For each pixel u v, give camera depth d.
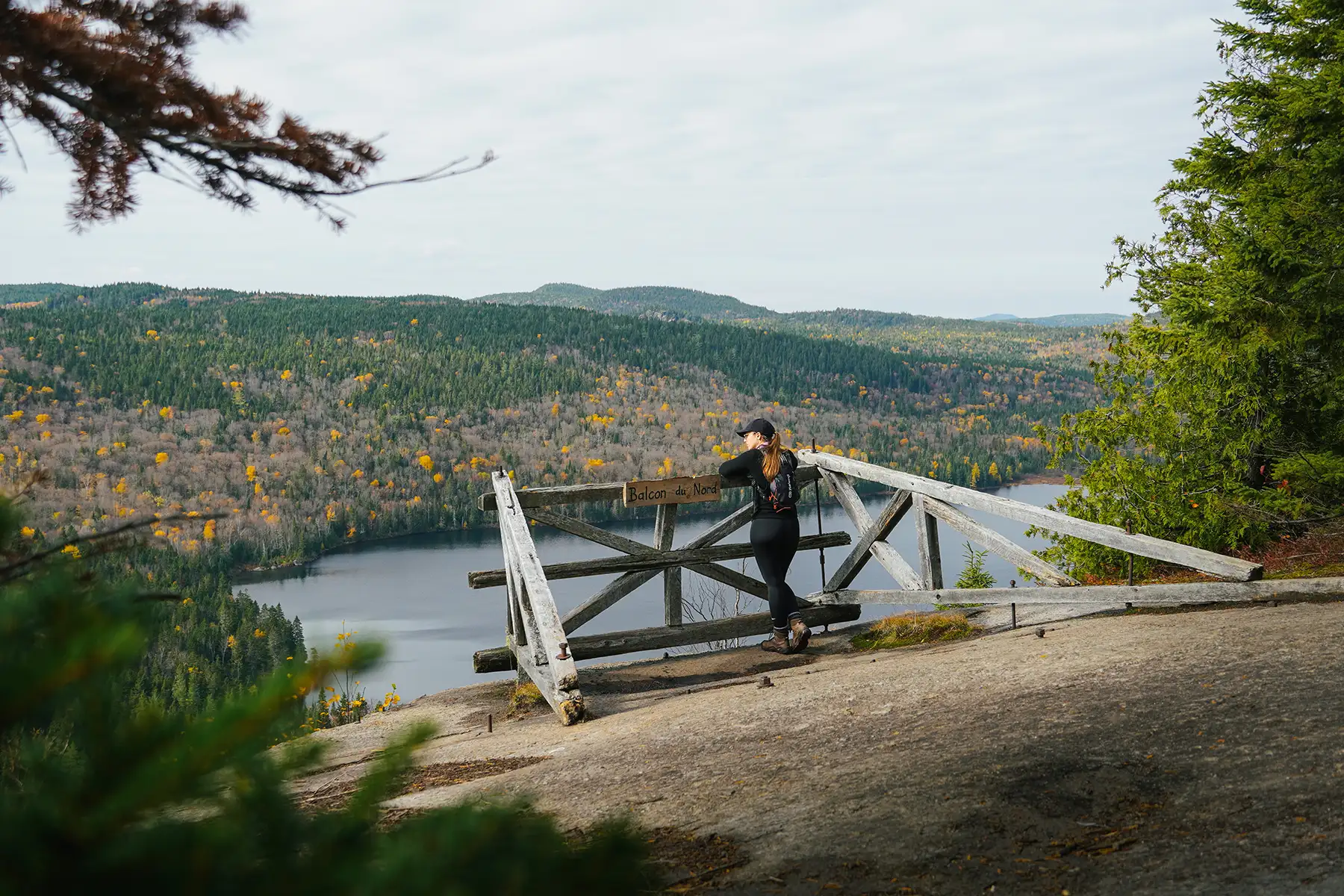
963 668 5.11
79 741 0.80
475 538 182.75
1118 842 2.50
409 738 1.04
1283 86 10.22
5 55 2.49
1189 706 3.62
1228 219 11.15
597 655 7.51
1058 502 11.62
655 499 7.76
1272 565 8.04
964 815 2.85
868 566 101.88
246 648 77.62
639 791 3.75
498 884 0.92
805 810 3.14
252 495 175.25
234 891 0.84
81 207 3.14
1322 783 2.63
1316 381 10.51
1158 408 11.45
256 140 2.79
